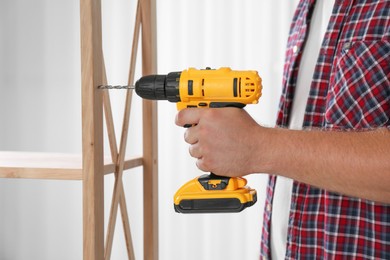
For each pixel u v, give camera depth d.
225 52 2.37
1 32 2.62
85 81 0.96
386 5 0.95
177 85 0.88
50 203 2.64
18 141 2.64
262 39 2.32
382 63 0.93
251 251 2.39
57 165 1.08
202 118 0.84
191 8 2.39
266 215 1.18
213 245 2.45
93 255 0.98
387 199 0.80
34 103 2.61
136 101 2.47
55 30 2.57
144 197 1.26
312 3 1.10
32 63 2.60
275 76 2.31
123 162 1.16
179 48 2.41
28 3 2.59
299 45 1.11
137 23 1.21
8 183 2.68
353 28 0.98
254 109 2.34
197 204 0.92
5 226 2.70
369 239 0.94
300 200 1.02
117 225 2.55
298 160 0.82
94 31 0.96
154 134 1.26
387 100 0.93
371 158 0.78
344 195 0.92
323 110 1.02
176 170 2.47
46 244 2.66
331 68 1.01
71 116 2.57
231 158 0.84
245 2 2.33
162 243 2.50
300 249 1.01
